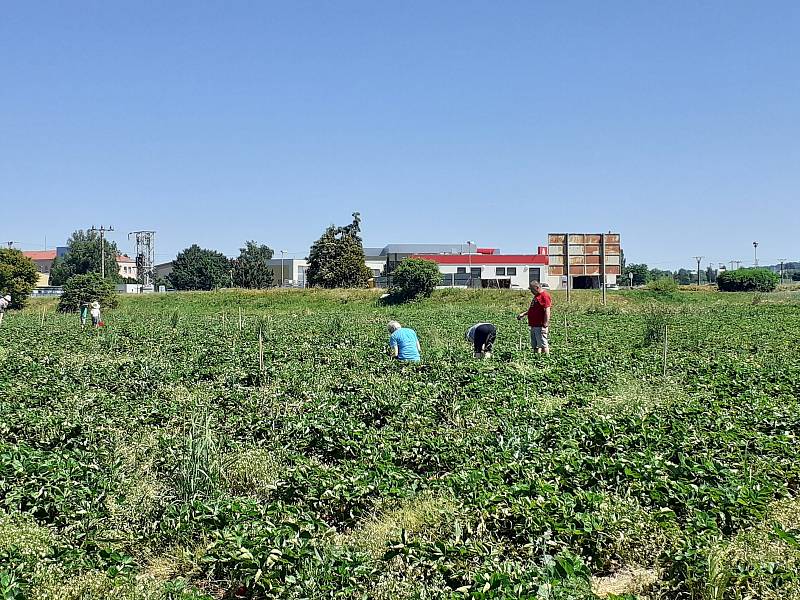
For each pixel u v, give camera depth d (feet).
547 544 26.89
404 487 33.40
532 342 76.48
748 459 35.83
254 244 474.08
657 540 27.07
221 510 30.09
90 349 97.25
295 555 25.48
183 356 81.71
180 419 48.65
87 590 24.63
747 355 77.87
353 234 309.63
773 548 25.88
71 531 29.73
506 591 22.58
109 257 433.89
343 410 48.26
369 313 188.14
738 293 226.79
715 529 27.61
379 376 63.62
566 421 43.01
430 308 207.21
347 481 32.91
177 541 29.45
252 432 45.60
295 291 247.70
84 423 45.44
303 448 41.86
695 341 89.81
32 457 36.55
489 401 51.42
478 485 32.09
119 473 36.68
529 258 326.65
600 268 182.09
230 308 230.68
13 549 26.48
